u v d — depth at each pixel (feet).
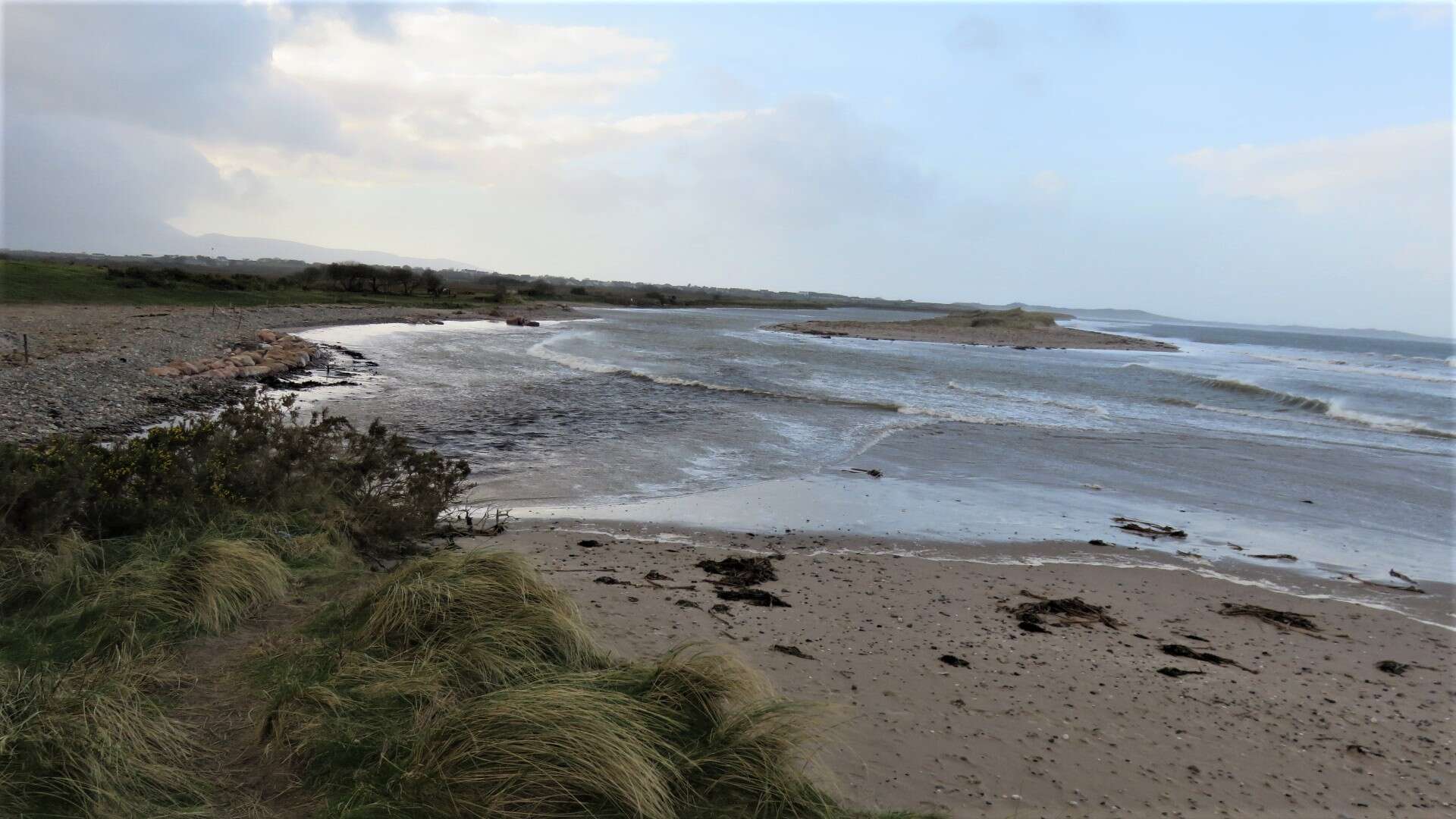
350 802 10.50
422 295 285.23
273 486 25.22
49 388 52.54
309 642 15.78
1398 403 79.41
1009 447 49.21
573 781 10.62
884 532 30.01
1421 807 12.80
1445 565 28.19
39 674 13.16
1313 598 24.38
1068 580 25.05
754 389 73.31
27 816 9.56
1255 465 46.03
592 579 22.33
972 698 15.93
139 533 21.35
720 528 29.63
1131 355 170.91
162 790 10.64
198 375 65.87
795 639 18.58
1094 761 13.76
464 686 13.78
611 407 59.62
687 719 12.85
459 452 41.52
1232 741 14.79
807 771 12.51
